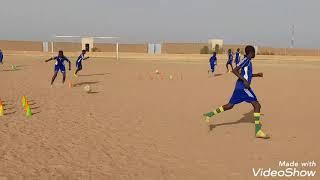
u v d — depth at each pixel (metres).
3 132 9.08
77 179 6.09
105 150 7.78
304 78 26.69
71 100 14.54
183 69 34.53
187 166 6.89
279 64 46.81
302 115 12.07
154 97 15.82
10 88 17.83
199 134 9.30
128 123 10.48
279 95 17.19
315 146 8.33
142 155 7.50
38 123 10.21
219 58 58.38
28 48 101.19
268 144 8.46
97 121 10.66
